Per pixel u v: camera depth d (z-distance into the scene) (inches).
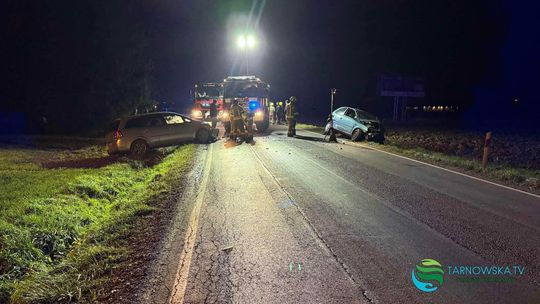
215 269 187.2
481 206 289.3
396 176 397.1
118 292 170.4
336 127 755.4
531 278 177.5
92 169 457.7
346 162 475.2
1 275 187.6
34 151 627.5
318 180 373.1
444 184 364.5
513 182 379.9
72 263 201.5
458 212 273.3
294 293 164.4
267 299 160.2
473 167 449.1
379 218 259.1
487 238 224.4
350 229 238.2
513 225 246.8
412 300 159.0
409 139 840.3
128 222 259.8
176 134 634.2
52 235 233.1
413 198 309.9
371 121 714.8
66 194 329.4
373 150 590.6
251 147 608.7
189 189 343.9
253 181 369.1
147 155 606.5
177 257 202.1
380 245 213.6
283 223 249.4
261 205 289.1
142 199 317.4
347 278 177.0
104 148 689.0
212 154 545.0
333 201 299.4
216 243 218.5
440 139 866.8
